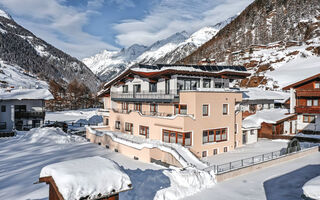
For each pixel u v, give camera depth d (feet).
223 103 89.25
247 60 388.57
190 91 82.02
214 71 96.63
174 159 68.44
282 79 291.38
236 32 617.62
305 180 54.08
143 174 53.11
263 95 139.23
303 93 112.37
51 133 112.16
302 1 532.32
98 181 26.37
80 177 25.85
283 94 159.33
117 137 94.43
